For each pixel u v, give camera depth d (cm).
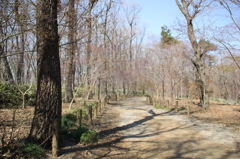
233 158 454
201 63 1388
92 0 734
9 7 441
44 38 480
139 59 3381
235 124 821
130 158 468
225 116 1055
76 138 569
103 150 518
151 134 714
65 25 646
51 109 480
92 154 479
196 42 1381
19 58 1295
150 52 2362
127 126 864
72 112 992
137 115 1218
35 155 406
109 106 1773
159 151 521
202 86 1380
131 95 3931
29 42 1116
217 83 2512
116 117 1125
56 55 502
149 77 2759
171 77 2059
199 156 475
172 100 2111
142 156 483
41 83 482
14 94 1106
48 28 479
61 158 430
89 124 812
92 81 1811
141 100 2786
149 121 992
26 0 469
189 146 559
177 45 1994
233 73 2352
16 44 1119
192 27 1386
